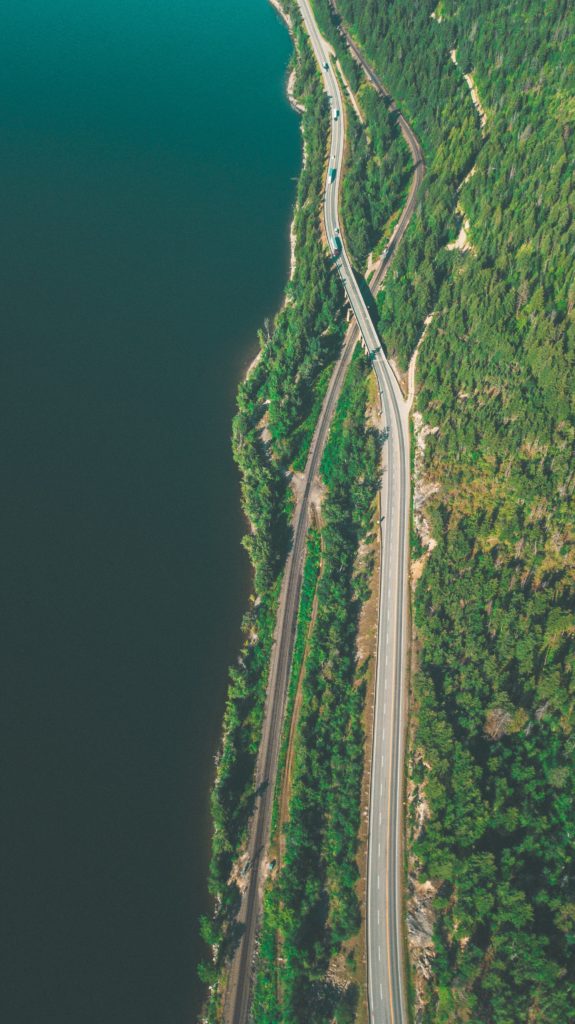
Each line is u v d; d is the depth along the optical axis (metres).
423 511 175.88
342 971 124.88
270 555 176.00
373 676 156.50
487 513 163.00
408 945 124.94
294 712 155.38
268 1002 123.69
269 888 135.25
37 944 128.00
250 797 145.88
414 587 167.88
